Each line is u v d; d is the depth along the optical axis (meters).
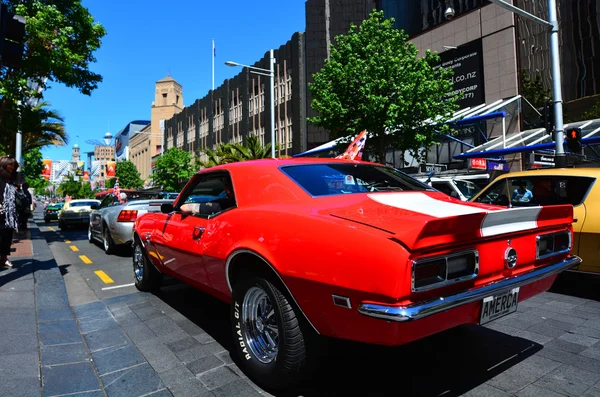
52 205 25.91
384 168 3.82
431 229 2.06
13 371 3.00
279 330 2.61
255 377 2.87
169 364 3.25
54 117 19.47
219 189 3.84
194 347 3.60
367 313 2.06
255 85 34.00
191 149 47.00
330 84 15.36
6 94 12.16
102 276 6.85
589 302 4.77
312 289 2.36
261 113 33.19
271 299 2.66
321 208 2.67
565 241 3.11
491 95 19.70
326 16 27.58
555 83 10.89
